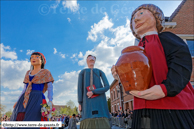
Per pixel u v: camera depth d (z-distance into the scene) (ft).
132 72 3.81
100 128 8.58
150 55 4.66
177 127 3.68
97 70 10.48
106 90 9.68
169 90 3.63
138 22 5.64
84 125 8.81
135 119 4.33
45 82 9.80
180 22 41.68
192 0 43.98
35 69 10.42
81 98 9.57
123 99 84.74
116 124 53.57
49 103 9.25
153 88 3.71
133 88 3.82
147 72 3.88
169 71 3.99
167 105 3.88
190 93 4.35
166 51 4.52
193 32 40.70
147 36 5.37
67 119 64.34
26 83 9.91
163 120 3.82
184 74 3.80
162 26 5.80
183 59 4.00
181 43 4.33
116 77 4.44
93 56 10.95
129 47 4.38
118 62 4.13
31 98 9.05
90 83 9.74
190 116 3.93
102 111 9.12
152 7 5.69
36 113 8.68
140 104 4.24
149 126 3.87
